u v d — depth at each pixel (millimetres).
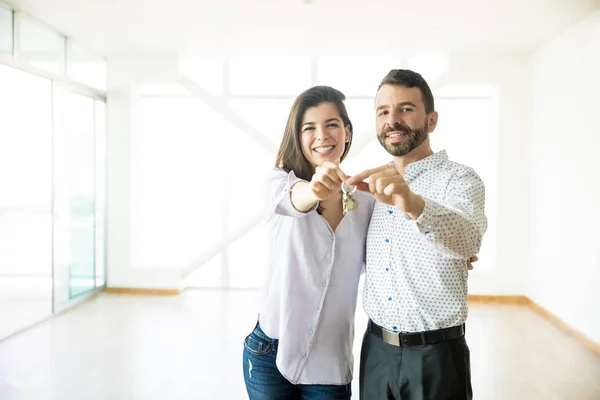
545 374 3895
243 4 4625
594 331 4527
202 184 9398
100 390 3477
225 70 6660
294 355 1523
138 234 6785
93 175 6359
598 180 4461
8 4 4648
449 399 1455
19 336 4668
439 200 1509
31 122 5156
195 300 6195
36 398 3326
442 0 4469
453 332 1477
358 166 6660
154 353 4250
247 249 9367
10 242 4926
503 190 6324
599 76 4500
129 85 6516
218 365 3982
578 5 4512
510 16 4867
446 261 1447
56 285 5461
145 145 7035
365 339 1636
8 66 4730
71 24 5266
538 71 6035
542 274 5809
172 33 5590
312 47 6113
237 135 6746
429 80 6562
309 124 1551
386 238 1529
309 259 1514
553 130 5555
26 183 5082
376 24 5176
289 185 1366
